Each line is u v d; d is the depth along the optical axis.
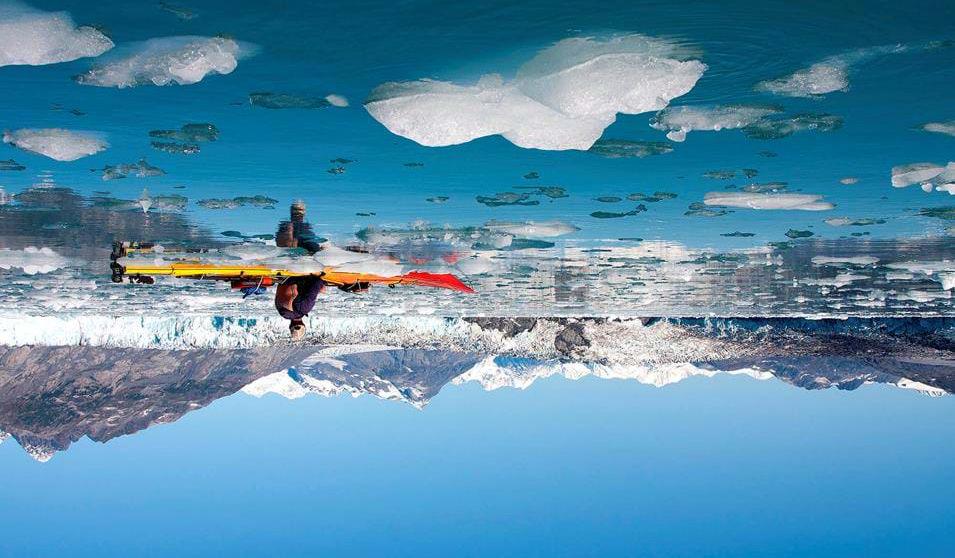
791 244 9.09
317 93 5.05
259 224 7.79
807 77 4.94
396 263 9.16
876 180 6.88
